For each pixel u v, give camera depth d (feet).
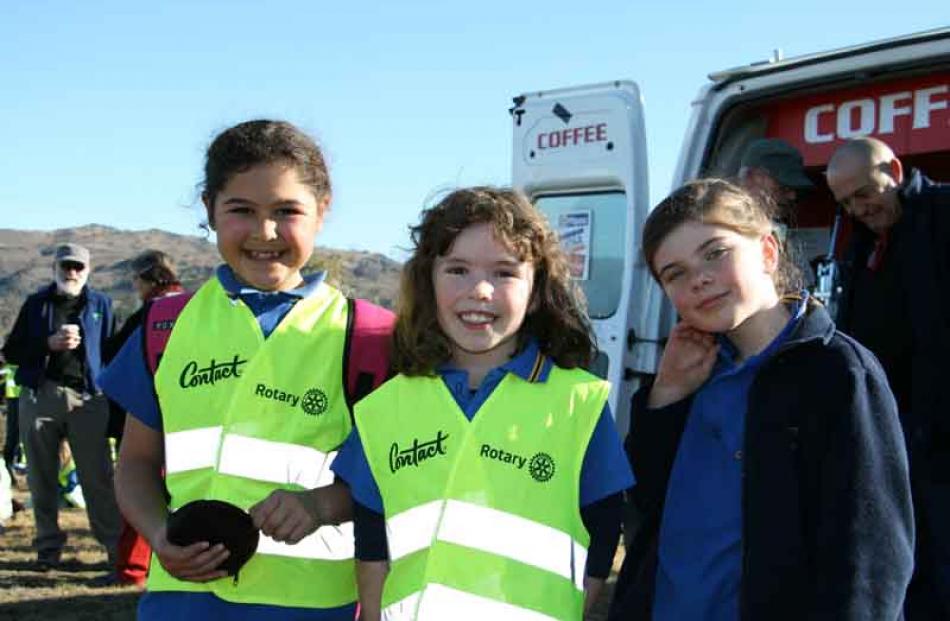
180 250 363.97
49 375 20.81
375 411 7.18
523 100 17.07
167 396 7.50
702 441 7.50
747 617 6.69
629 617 7.66
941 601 10.14
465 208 7.09
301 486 7.38
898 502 6.54
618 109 15.75
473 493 6.86
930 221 11.14
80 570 21.18
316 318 7.73
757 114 15.57
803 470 6.79
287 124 7.74
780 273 7.73
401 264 7.51
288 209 7.52
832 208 17.25
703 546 7.28
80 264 21.30
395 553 6.93
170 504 7.57
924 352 10.85
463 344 7.07
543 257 7.29
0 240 379.55
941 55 12.90
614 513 7.09
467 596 6.72
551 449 6.98
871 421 6.64
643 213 15.44
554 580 6.81
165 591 7.34
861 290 11.84
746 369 7.28
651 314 15.25
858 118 14.52
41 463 21.12
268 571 7.24
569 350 7.38
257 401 7.40
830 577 6.37
